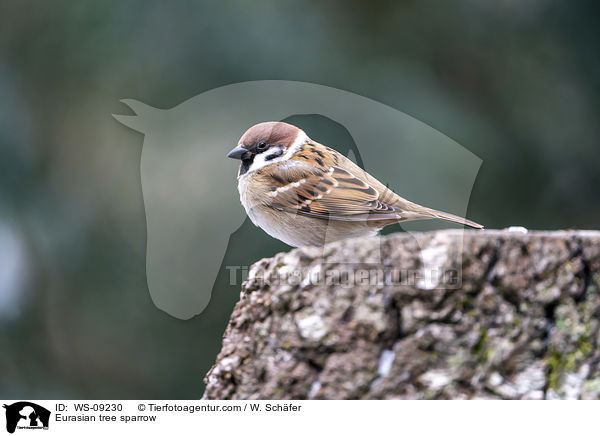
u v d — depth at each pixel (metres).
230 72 8.82
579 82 9.88
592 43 9.84
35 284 9.41
